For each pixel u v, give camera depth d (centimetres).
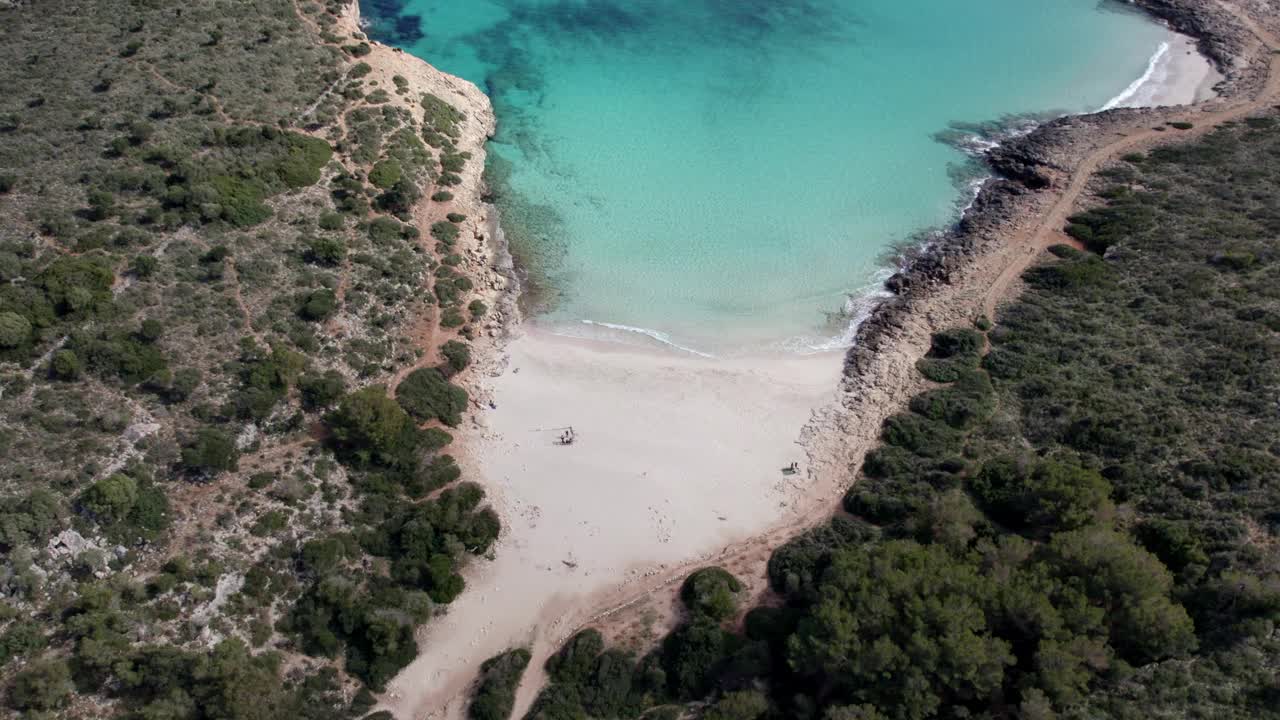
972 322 7988
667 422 7312
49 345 6241
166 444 6031
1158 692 4725
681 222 9406
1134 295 7925
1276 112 10631
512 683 5547
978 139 10719
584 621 5922
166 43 9331
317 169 8481
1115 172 9694
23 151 7694
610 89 11456
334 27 10412
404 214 8612
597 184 9862
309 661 5544
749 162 10250
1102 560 5169
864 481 6681
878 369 7669
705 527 6494
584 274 8788
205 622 5397
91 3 9750
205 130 8356
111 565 5416
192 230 7444
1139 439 6347
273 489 6106
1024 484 6078
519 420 7269
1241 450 6084
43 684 4756
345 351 7181
